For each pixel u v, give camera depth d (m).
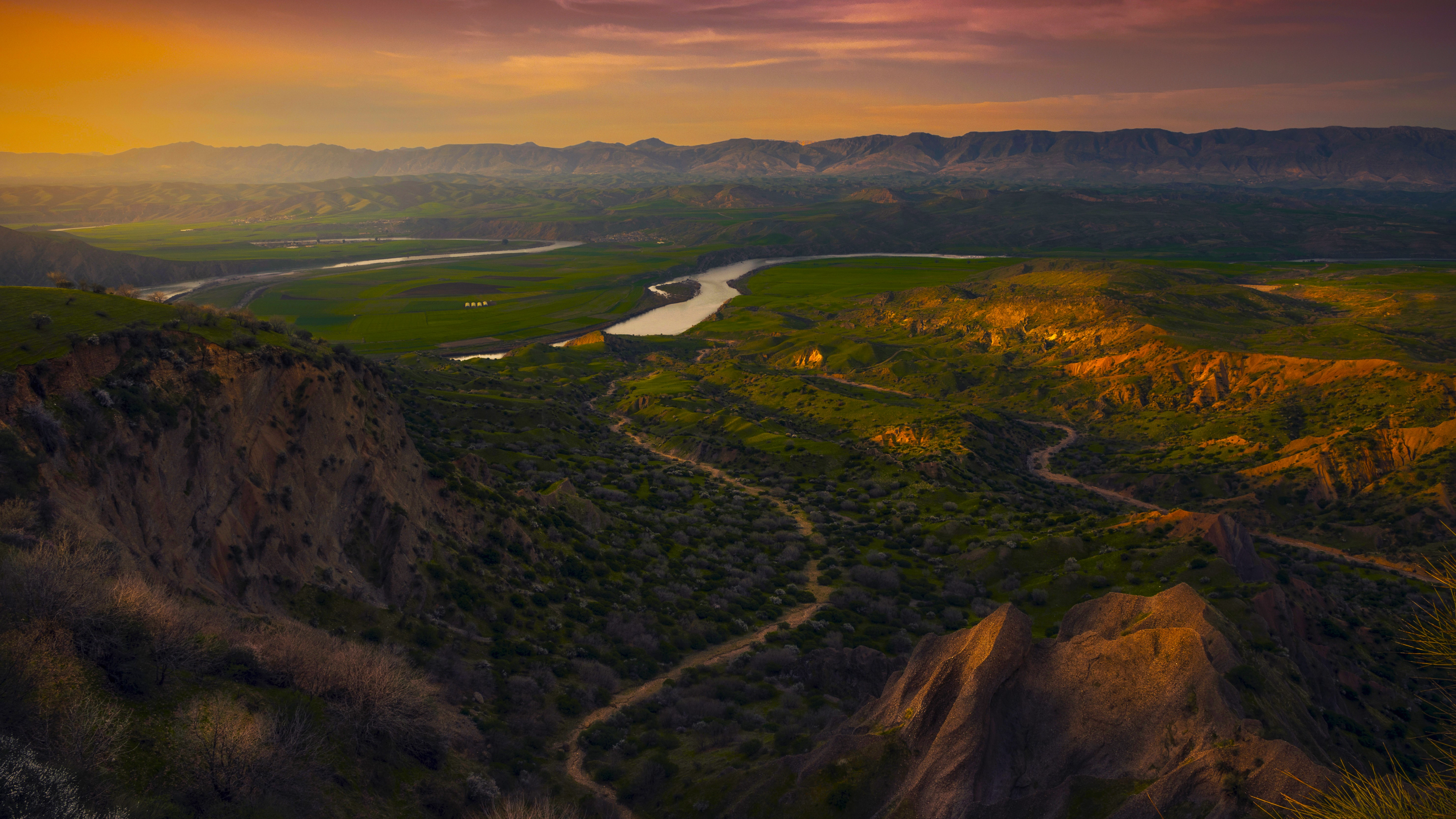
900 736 45.41
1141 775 41.25
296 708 37.19
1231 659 45.72
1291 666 63.09
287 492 56.62
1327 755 43.31
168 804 27.27
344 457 63.50
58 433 42.66
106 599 33.38
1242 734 40.53
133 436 46.97
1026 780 42.97
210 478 51.38
